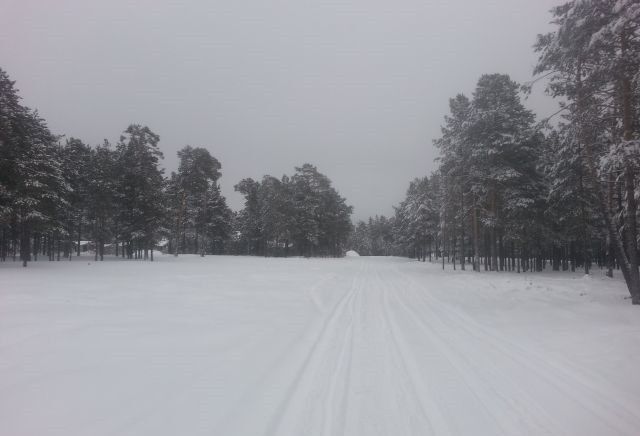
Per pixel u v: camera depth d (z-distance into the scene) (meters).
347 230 78.62
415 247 66.38
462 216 29.98
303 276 20.73
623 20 9.58
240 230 79.12
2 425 3.47
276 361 5.80
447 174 29.41
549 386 4.89
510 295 13.62
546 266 44.59
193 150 46.44
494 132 25.42
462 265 32.59
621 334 7.31
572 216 27.31
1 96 24.83
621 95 11.27
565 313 9.71
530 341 7.07
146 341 6.50
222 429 3.62
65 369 4.99
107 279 16.72
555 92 12.70
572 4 11.29
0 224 25.23
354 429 3.72
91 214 38.56
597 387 4.84
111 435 3.38
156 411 3.92
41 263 29.83
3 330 6.89
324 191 66.56
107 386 4.50
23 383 4.46
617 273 29.69
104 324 7.61
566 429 3.77
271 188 58.50
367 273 27.25
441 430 3.73
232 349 6.29
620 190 19.09
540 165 27.50
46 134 32.66
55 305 9.57
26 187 25.59
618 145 10.60
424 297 13.49
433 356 6.16
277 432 3.62
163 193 40.56
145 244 39.72
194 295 12.28
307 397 4.50
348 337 7.42
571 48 11.40
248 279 18.38
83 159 40.12
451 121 29.08
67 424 3.54
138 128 38.69
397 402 4.39
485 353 6.32
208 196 60.41
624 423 3.91
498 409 4.22
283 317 9.24
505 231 27.75
